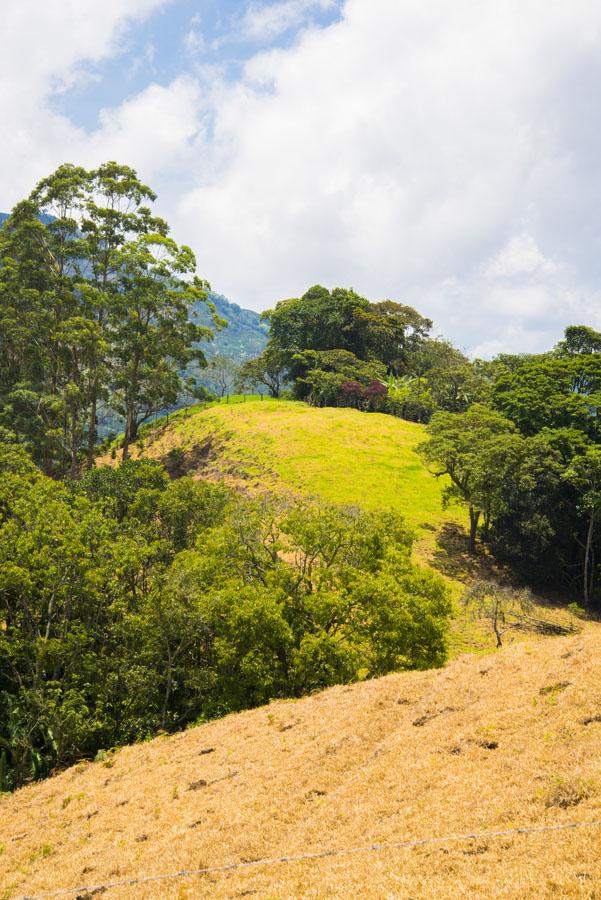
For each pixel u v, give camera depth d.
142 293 92.12
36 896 17.12
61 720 35.25
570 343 110.50
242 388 146.75
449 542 70.75
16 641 37.94
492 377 132.62
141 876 16.48
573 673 19.81
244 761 22.70
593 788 13.43
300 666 35.53
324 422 104.38
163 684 41.31
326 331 139.88
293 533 43.25
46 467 84.38
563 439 68.94
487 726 18.22
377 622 38.19
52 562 39.62
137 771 25.78
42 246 91.94
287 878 13.90
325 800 17.66
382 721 21.66
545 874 10.84
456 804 14.80
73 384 81.50
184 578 39.28
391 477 85.19
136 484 59.41
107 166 95.88
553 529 63.97
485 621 55.19
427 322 159.00
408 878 12.03
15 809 25.47
